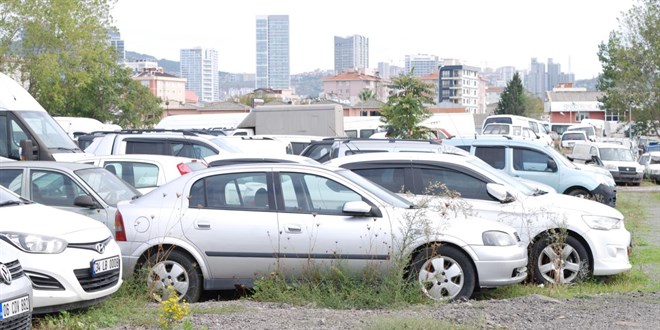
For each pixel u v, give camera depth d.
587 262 10.52
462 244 9.13
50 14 43.97
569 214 10.61
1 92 17.81
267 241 9.17
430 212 9.34
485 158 19.64
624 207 23.58
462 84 179.88
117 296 8.96
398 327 7.27
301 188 9.41
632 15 47.16
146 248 9.21
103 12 47.00
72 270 8.04
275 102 122.81
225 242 9.19
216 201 9.37
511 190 10.88
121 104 61.53
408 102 26.83
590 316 8.18
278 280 9.12
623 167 37.53
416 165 11.09
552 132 61.41
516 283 9.50
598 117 110.19
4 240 7.85
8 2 43.19
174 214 9.28
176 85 162.75
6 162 10.92
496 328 7.60
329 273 9.11
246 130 31.73
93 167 11.32
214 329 7.47
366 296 8.79
